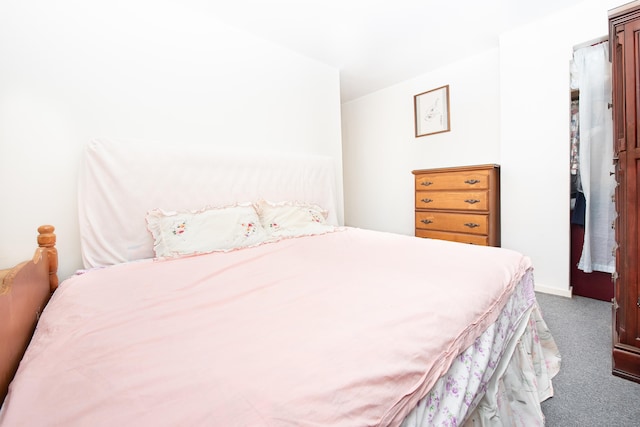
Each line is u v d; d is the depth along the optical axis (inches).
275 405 16.9
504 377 39.2
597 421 42.1
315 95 110.7
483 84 111.5
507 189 99.8
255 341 24.3
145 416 16.4
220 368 20.6
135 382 19.5
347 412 17.5
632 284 50.2
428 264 45.9
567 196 88.0
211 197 75.5
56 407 17.8
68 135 60.7
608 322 72.6
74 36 61.0
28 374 21.7
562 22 85.8
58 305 36.4
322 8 79.5
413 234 138.9
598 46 81.9
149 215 64.9
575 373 52.9
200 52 79.6
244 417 16.1
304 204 96.9
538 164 93.0
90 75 63.0
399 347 23.4
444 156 125.5
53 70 58.8
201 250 60.9
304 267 48.4
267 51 94.9
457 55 112.2
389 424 19.0
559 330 68.8
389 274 41.6
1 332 23.6
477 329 31.6
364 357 21.7
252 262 53.0
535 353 49.8
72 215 61.2
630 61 48.1
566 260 89.3
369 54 108.5
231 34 85.8
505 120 99.0
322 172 106.0
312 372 19.8
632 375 50.3
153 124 72.0
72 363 22.6
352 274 42.8
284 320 28.3
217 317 30.0
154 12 71.6
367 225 158.6
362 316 28.2
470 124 116.4
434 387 24.3
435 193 113.2
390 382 20.5
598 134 83.7
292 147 103.2
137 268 50.5
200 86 79.7
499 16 87.0
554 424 41.7
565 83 86.5
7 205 54.9
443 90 123.3
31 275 36.5
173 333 26.7
